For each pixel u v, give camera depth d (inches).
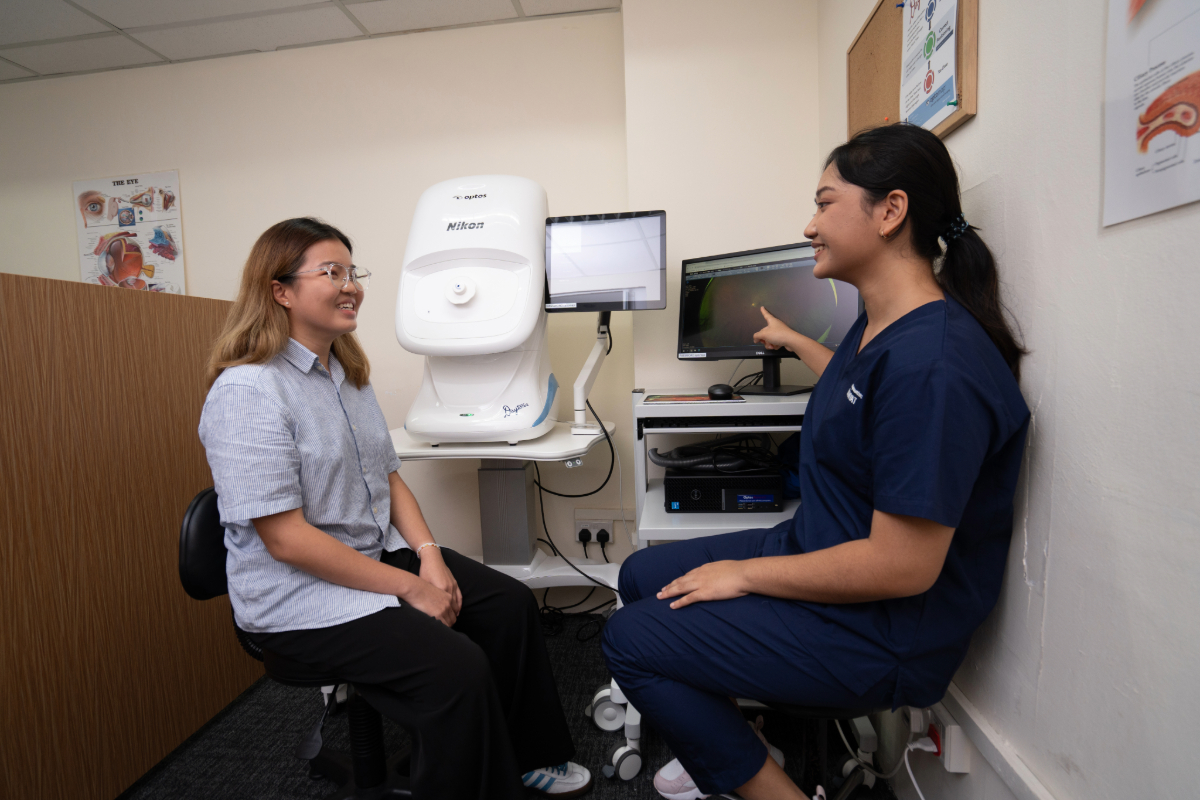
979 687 38.5
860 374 33.0
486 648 47.1
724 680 34.4
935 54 40.6
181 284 90.4
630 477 82.5
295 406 39.9
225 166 88.0
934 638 32.0
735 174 69.4
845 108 59.4
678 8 68.9
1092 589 27.9
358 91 84.4
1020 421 31.2
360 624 38.3
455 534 87.3
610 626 38.0
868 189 32.7
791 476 58.8
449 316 58.8
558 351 82.5
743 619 34.0
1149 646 24.4
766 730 57.1
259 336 39.8
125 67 88.2
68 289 48.6
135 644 53.3
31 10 73.2
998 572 33.8
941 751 41.0
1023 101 32.0
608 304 61.8
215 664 62.4
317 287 40.7
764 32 68.4
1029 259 32.0
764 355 59.1
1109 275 26.1
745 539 44.6
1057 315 29.9
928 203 32.2
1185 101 21.5
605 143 80.4
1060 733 30.4
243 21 77.4
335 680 39.4
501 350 57.9
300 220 42.2
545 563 73.7
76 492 48.8
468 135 82.7
